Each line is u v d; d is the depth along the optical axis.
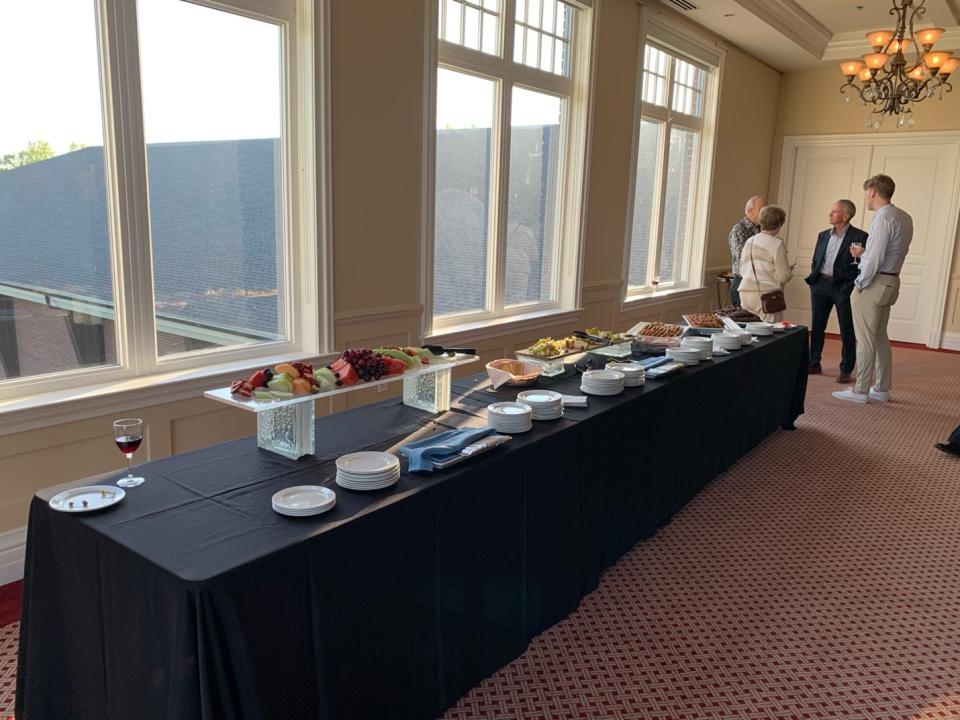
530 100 5.00
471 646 2.08
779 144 8.90
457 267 4.65
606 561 2.82
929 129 7.98
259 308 3.50
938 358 7.65
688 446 3.39
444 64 4.23
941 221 8.09
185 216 3.13
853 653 2.42
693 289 7.39
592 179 5.54
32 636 1.73
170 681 1.40
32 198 2.65
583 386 2.85
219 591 1.36
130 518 1.63
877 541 3.29
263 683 1.46
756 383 4.23
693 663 2.33
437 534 1.88
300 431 2.04
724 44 7.17
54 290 2.75
